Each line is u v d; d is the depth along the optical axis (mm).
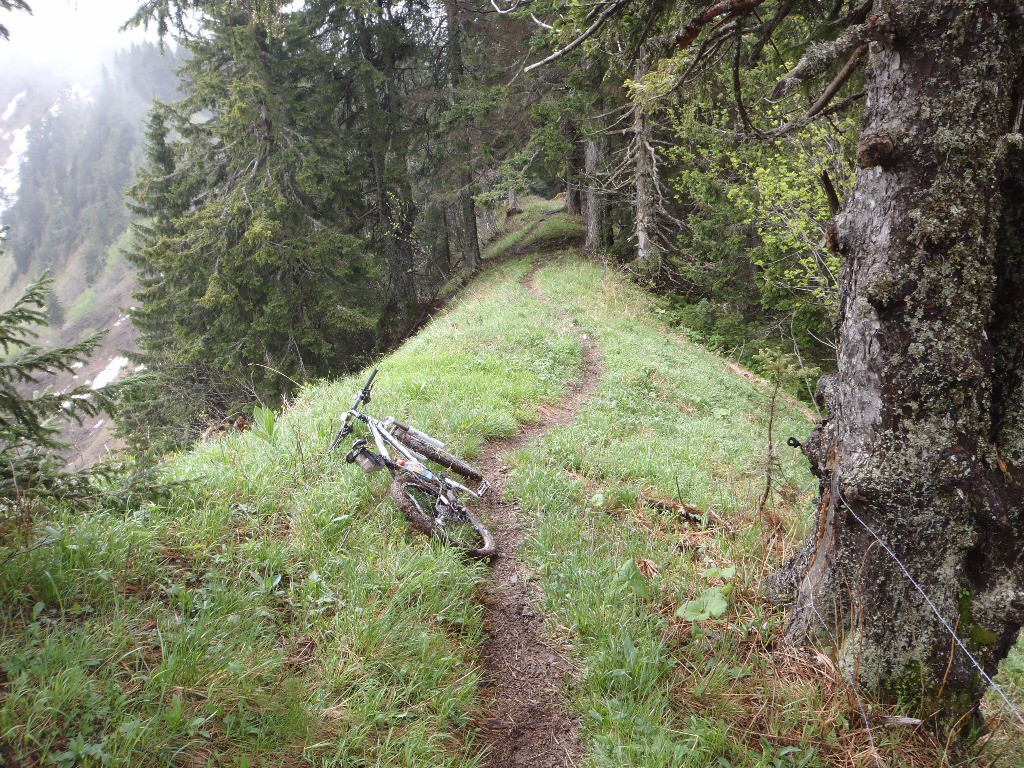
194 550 4027
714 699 3350
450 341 12023
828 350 16016
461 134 23328
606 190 21672
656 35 5125
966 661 3000
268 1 18312
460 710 3348
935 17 2758
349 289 21484
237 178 21188
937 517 2959
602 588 4234
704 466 7258
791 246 12992
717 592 3826
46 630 2900
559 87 20578
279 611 3715
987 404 2953
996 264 2941
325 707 3049
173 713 2609
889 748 2984
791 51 5148
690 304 20156
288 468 5598
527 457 6660
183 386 20828
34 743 2354
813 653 3463
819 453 3490
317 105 22562
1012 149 2811
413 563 4316
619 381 10500
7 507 3535
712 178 16406
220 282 18578
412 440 6070
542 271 22125
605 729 3207
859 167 3037
